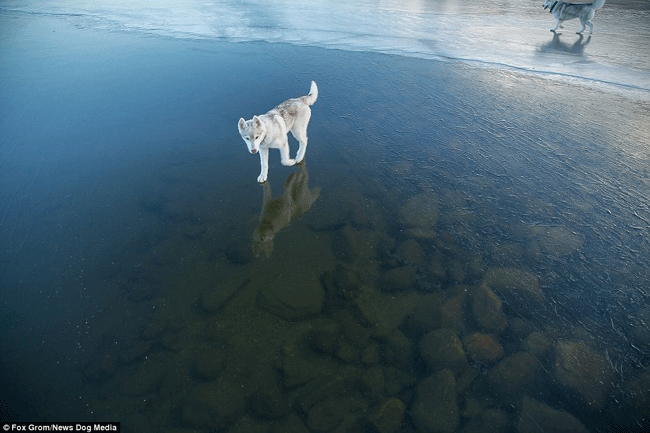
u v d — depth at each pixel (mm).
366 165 6094
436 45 10789
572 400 3078
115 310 3881
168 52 10281
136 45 10781
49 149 6344
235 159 6270
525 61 9555
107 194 5457
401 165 6035
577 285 4016
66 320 3766
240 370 3371
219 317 3836
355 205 5312
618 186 5359
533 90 8133
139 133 6844
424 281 4180
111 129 6918
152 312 3869
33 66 9328
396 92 8188
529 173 5719
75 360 3434
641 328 3564
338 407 3127
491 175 5723
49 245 4609
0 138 6551
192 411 3068
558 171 5727
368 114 7430
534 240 4570
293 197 5496
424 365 3434
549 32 11938
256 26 12430
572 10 11352
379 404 3137
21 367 3355
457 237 4703
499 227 4812
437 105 7676
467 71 9109
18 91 8086
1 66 9273
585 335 3531
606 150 6145
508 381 3232
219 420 3035
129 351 3516
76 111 7434
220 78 8773
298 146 6672
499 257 4395
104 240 4707
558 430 2883
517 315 3766
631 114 7133
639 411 2961
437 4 15930
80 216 5059
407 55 10070
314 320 3816
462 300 3938
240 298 4031
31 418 3020
